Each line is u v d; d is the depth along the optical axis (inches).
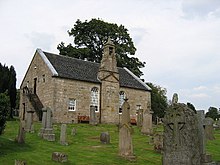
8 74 1423.5
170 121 426.3
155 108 2309.3
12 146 644.1
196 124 411.2
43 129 796.0
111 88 1499.8
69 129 1021.2
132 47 2276.1
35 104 1357.0
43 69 1405.0
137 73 2193.7
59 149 647.8
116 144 752.3
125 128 581.0
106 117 1441.9
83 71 1498.5
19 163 429.1
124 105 618.5
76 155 593.3
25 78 1579.7
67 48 2154.3
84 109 1385.3
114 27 2256.4
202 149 468.1
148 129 965.2
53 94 1293.1
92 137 868.6
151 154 629.0
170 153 421.1
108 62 1525.6
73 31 2289.6
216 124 1275.8
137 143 776.9
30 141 722.8
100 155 600.4
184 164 403.5
